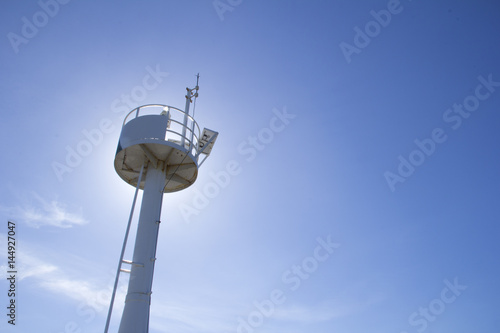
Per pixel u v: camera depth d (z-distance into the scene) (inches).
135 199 611.2
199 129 723.4
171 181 704.4
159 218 620.7
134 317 530.6
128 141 642.8
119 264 551.8
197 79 773.9
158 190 638.5
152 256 585.0
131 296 548.1
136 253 581.9
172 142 641.0
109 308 516.7
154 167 654.5
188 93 760.3
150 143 631.8
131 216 594.2
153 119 655.8
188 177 705.6
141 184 682.2
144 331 532.1
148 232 597.6
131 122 665.6
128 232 578.9
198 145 708.7
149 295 558.3
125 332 518.0
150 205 621.3
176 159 670.5
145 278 563.2
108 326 505.0
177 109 702.5
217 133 716.7
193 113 746.2
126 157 668.1
